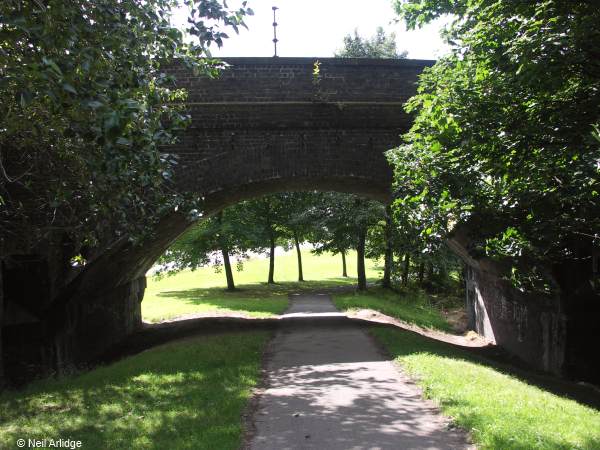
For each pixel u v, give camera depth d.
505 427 5.77
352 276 46.31
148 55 7.02
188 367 10.05
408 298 30.03
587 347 13.04
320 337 14.21
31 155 8.77
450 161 9.28
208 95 14.52
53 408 7.66
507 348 17.27
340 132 14.80
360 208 28.66
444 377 8.41
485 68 8.58
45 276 13.33
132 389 8.43
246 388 8.08
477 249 10.48
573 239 11.27
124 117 4.32
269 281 38.91
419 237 10.59
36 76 4.58
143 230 9.00
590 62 7.32
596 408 9.27
